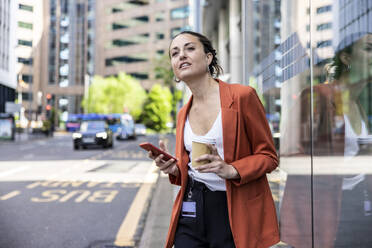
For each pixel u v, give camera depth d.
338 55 1.61
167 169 1.60
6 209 5.16
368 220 1.43
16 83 26.97
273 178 2.80
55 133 49.19
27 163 11.64
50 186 7.16
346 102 1.56
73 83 76.62
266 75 3.23
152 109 61.44
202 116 1.52
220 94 1.49
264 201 1.47
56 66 75.19
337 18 1.62
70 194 6.30
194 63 1.50
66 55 76.38
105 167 10.48
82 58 77.62
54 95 74.88
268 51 3.17
